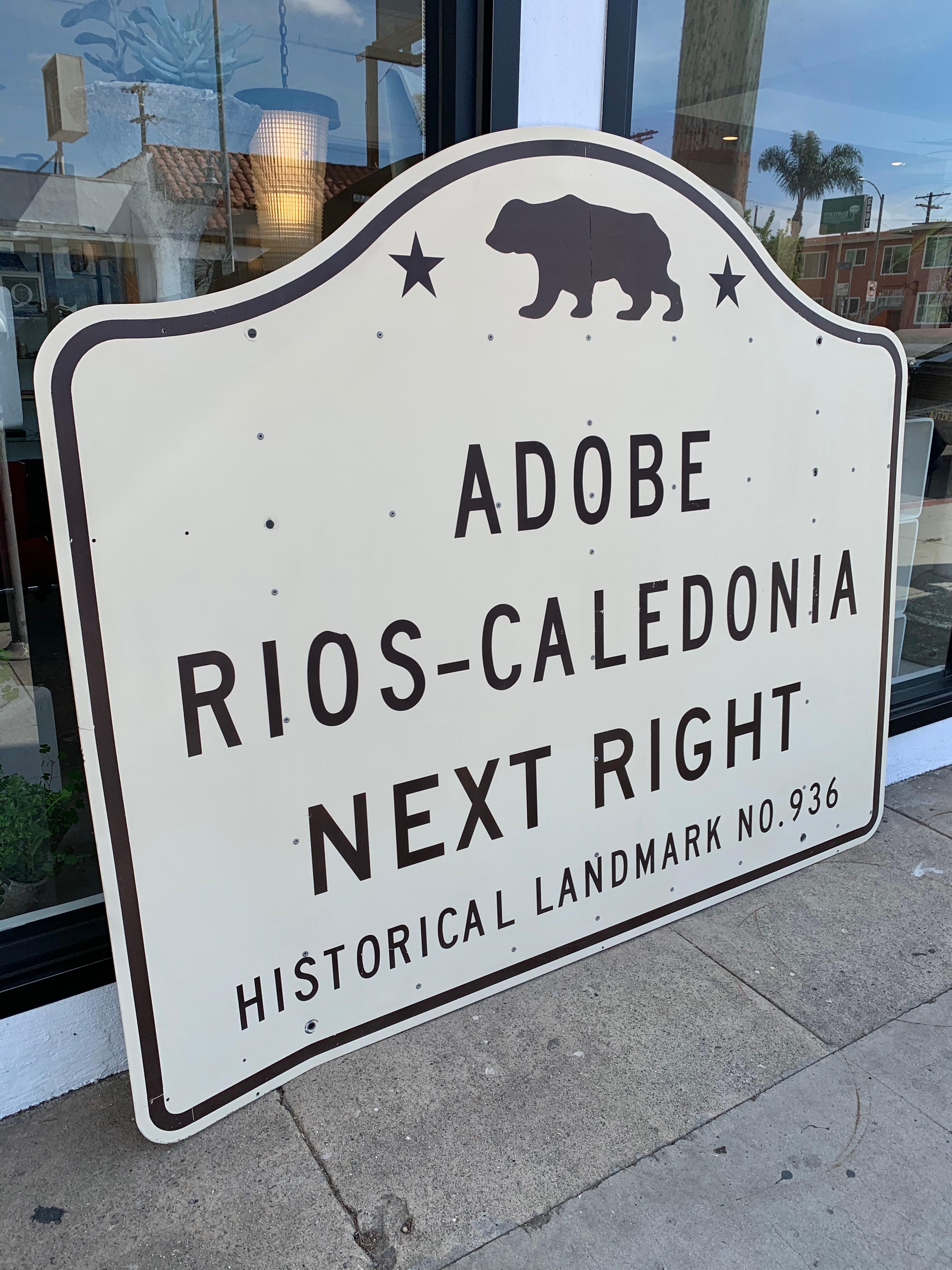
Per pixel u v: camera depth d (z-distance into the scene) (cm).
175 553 174
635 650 244
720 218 237
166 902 184
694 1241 171
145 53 210
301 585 190
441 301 197
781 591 272
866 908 278
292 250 238
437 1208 178
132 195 217
